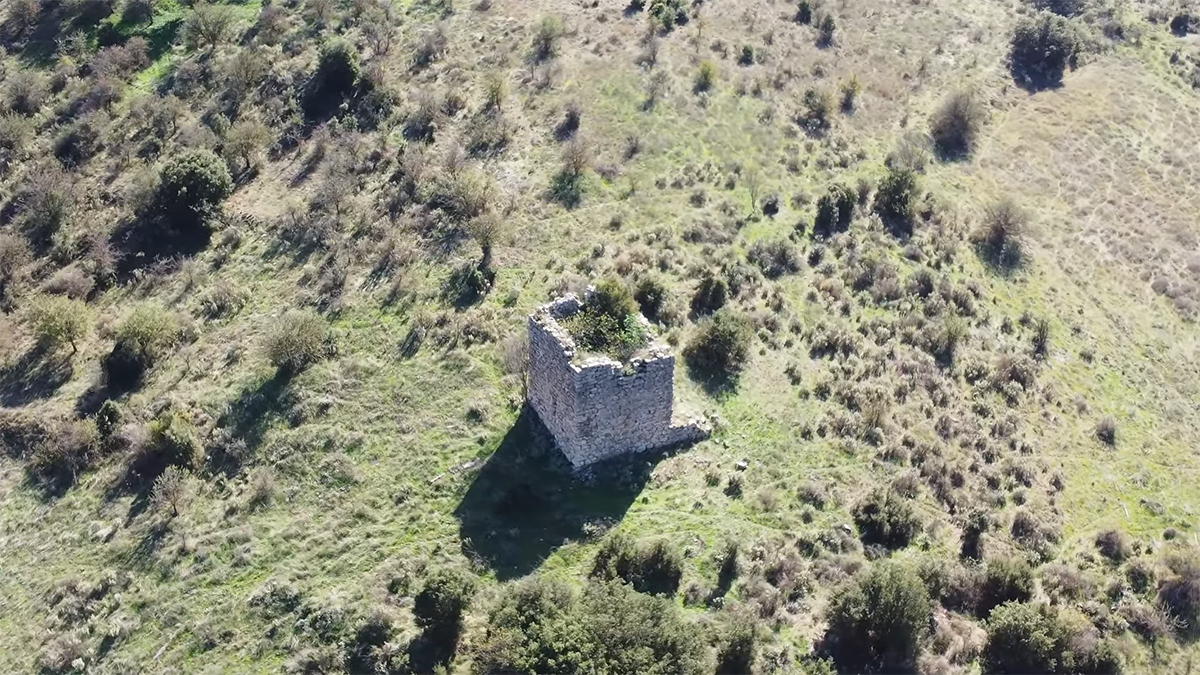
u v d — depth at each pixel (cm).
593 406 3784
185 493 3966
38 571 3797
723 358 4488
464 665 3161
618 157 5847
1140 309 5725
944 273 5403
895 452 4188
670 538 3675
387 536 3697
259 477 3975
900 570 3391
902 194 5712
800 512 3850
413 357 4509
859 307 5003
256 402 4328
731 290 4950
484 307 4734
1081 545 3981
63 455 4241
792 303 4956
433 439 4097
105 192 5988
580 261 5009
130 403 4469
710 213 5450
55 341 4869
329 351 4566
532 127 6128
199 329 4888
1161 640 3609
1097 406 4816
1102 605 3656
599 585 3247
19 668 3434
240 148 6066
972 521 3906
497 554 3584
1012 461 4291
